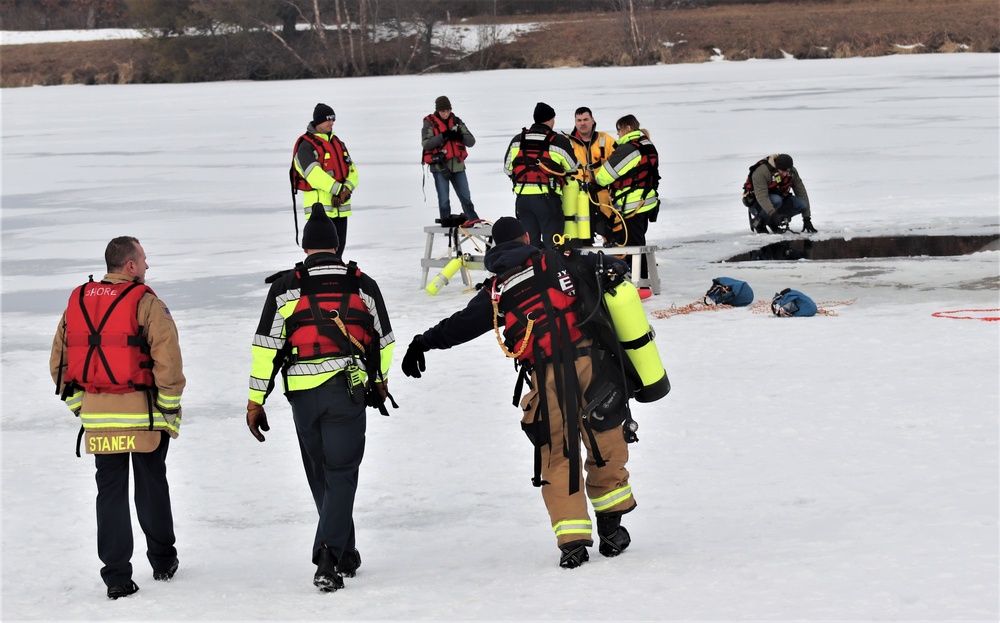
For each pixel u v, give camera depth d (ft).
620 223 66.54
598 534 26.78
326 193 68.74
